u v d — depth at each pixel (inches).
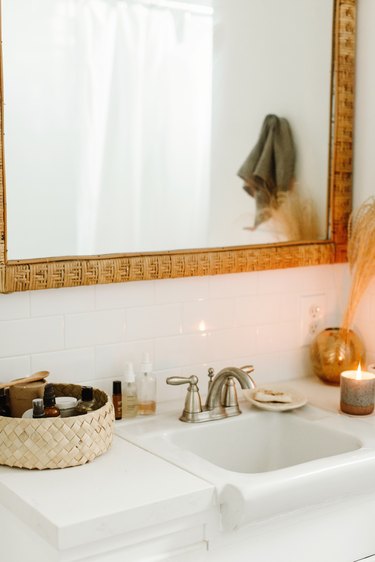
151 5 83.4
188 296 90.8
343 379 86.7
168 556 65.0
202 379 93.0
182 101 86.6
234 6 88.6
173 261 87.0
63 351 83.7
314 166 96.7
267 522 69.9
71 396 78.9
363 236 93.1
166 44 84.8
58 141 79.6
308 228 97.3
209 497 65.8
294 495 68.4
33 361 82.1
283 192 94.8
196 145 88.0
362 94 96.9
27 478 67.7
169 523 64.6
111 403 75.2
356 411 85.9
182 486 66.0
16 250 78.5
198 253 88.8
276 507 67.7
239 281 94.3
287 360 99.1
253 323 95.9
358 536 76.0
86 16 79.7
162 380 90.0
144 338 88.4
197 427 82.2
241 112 90.7
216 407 84.7
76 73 79.8
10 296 80.0
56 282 80.3
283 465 86.8
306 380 99.3
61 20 78.4
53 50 78.3
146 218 85.7
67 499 63.4
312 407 88.7
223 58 88.7
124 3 81.8
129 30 82.4
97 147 81.9
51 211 80.0
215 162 89.5
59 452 69.1
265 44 91.2
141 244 85.7
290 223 95.8
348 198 99.0
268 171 93.4
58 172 80.0
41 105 78.3
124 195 84.1
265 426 87.0
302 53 93.8
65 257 81.0
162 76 85.0
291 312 98.7
